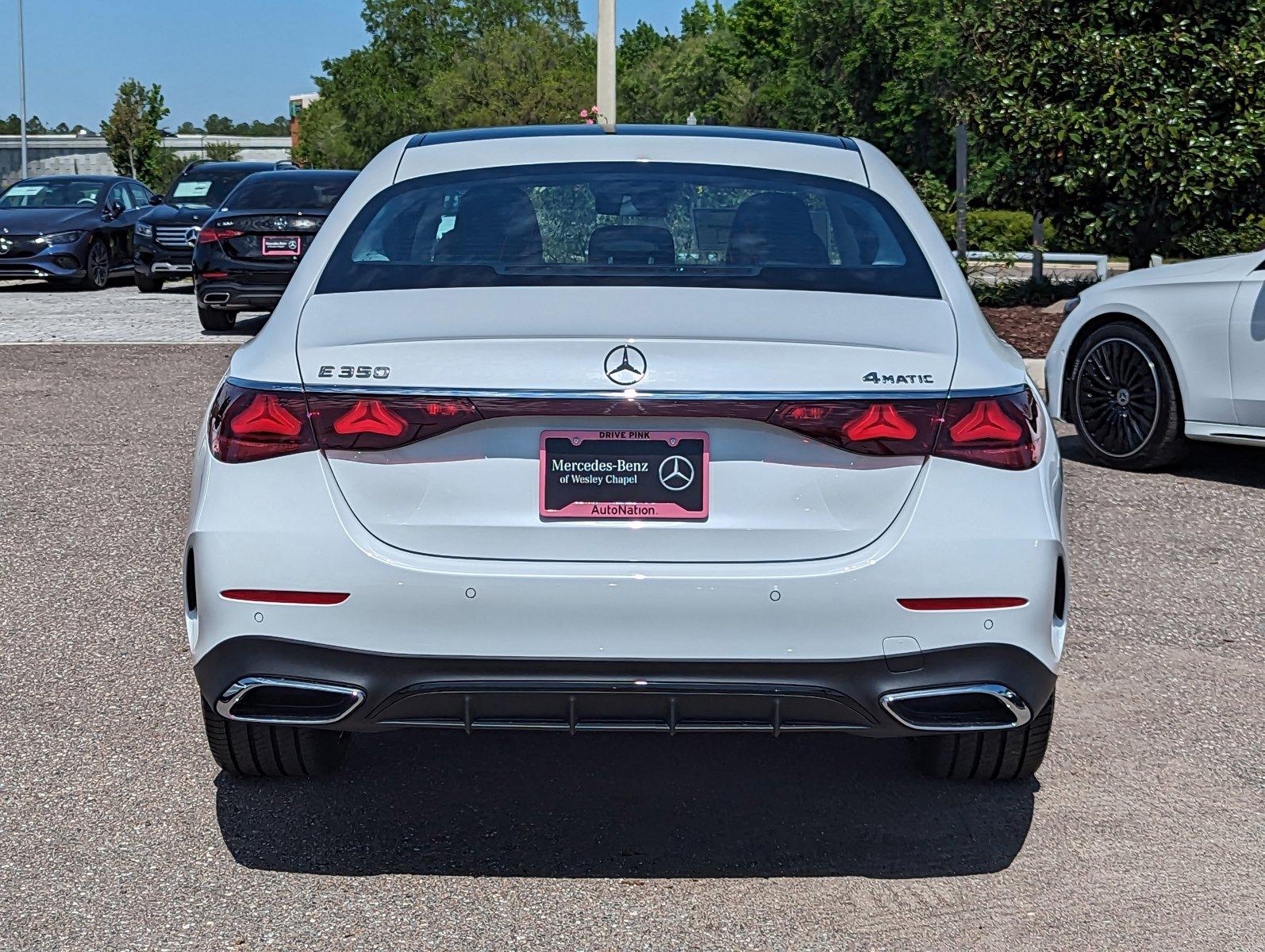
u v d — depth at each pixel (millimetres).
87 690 4609
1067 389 8445
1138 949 3074
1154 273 8102
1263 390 7465
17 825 3639
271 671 3111
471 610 3053
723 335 3145
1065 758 4137
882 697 3096
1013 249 15258
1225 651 5094
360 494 3113
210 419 3330
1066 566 3383
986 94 13844
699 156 4078
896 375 3117
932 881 3395
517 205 3832
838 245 3697
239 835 3600
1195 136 12484
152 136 73812
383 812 3752
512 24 88062
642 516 3088
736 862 3486
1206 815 3760
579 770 4066
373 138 82812
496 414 3055
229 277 14250
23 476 7781
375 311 3354
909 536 3080
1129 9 12961
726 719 3131
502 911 3230
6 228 21016
